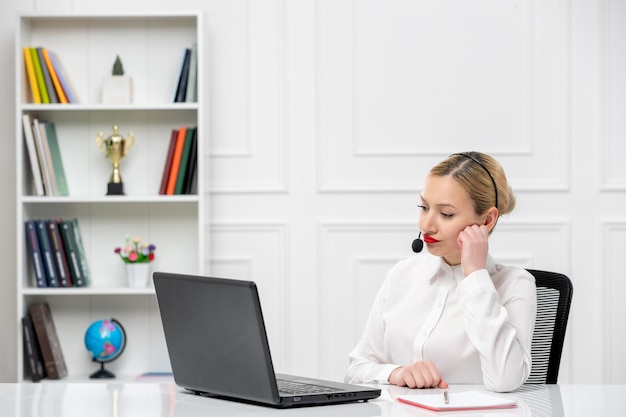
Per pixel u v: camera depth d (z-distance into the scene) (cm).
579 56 508
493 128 509
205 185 493
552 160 508
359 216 509
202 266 483
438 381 241
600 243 505
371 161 509
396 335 274
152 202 509
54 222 489
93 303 509
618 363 505
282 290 509
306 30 511
